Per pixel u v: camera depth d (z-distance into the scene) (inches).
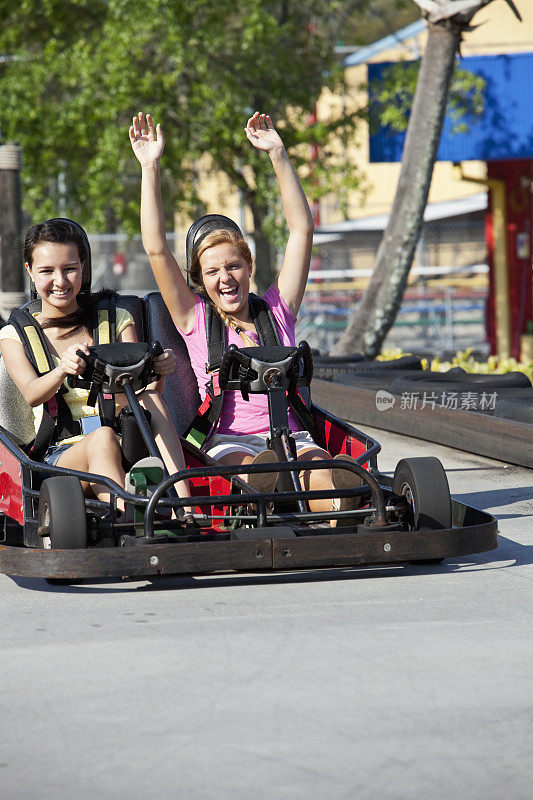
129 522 458.6
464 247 2402.8
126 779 275.4
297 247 577.3
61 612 431.2
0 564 450.3
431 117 1323.8
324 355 1358.3
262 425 538.6
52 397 516.1
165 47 1752.0
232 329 548.1
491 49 2038.6
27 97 1884.8
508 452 842.8
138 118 546.3
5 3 1911.9
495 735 299.1
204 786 270.4
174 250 2103.8
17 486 495.8
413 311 2231.8
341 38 2145.7
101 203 1963.6
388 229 1363.2
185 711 319.0
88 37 1963.6
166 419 502.9
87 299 542.3
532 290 1911.9
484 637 388.5
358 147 1973.4
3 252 1455.5
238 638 390.3
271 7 1980.8
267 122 589.0
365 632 395.5
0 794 268.8
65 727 308.8
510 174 1894.7
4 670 358.9
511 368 1353.3
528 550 543.5
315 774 276.1
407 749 290.2
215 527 488.1
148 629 403.9
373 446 500.7
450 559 524.7
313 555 442.6
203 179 2262.6
